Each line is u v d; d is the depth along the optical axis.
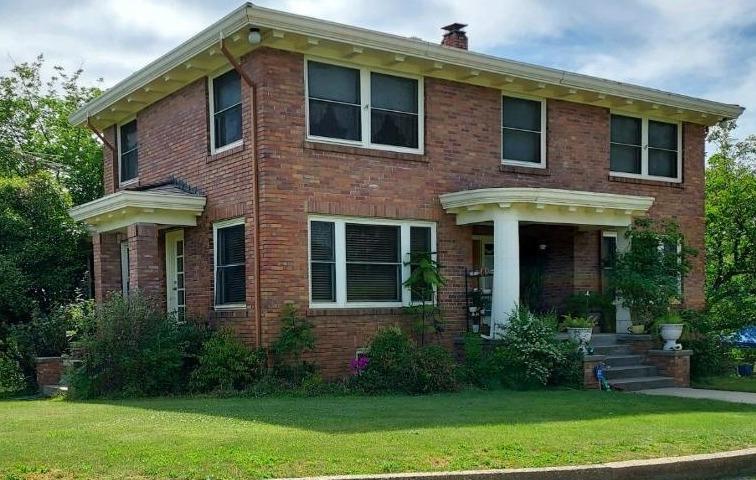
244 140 14.16
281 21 13.23
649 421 9.53
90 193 26.94
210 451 7.10
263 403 11.15
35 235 19.88
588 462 7.20
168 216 14.99
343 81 14.70
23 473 6.34
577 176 17.84
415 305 15.12
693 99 19.20
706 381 16.22
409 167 15.35
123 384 13.52
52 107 32.50
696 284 19.88
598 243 18.17
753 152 26.50
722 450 7.96
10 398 15.77
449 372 13.37
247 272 14.00
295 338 13.40
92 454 6.99
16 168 26.53
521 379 13.84
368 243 14.88
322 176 14.27
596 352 15.76
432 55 15.04
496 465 6.91
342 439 7.70
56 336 17.81
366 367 13.52
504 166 16.67
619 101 18.22
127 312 13.63
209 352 13.42
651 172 19.38
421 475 6.46
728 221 22.75
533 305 17.92
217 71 15.12
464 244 16.00
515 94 17.06
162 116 16.92
